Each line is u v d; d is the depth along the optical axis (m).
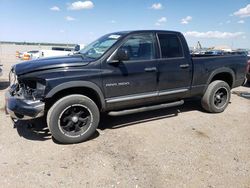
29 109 3.87
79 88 4.23
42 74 3.89
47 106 4.12
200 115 5.88
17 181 3.10
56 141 4.26
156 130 4.87
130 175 3.30
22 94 4.09
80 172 3.34
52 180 3.15
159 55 4.95
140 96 4.79
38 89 3.93
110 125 5.09
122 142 4.29
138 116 5.69
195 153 3.94
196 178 3.26
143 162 3.63
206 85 5.79
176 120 5.48
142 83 4.76
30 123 4.64
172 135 4.64
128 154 3.87
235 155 3.91
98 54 4.52
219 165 3.60
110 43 4.57
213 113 6.05
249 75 9.46
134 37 4.69
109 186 3.07
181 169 3.47
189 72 5.38
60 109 3.98
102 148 4.04
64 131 4.09
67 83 3.98
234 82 6.28
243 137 4.62
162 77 4.99
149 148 4.08
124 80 4.54
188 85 5.46
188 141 4.39
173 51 5.18
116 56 4.38
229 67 6.06
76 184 3.09
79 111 4.21
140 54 4.75
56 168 3.42
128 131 4.79
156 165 3.56
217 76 6.20
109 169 3.43
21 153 3.80
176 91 5.27
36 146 4.05
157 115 5.79
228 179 3.26
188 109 6.34
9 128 4.75
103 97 4.38
